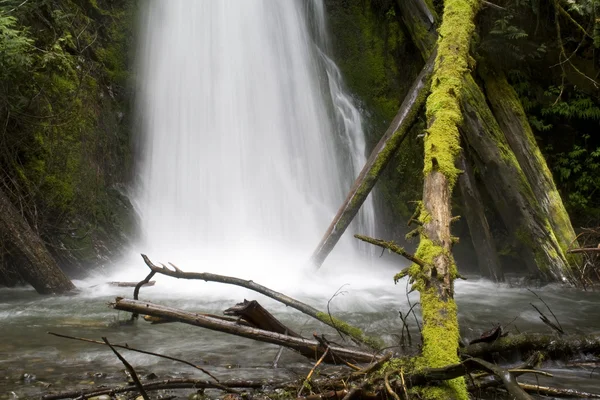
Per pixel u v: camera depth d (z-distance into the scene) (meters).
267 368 4.65
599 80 12.77
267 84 12.70
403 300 8.28
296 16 13.35
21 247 7.76
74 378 4.39
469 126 10.57
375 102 13.55
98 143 10.57
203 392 3.96
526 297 8.96
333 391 3.57
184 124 11.96
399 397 3.48
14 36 8.00
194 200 11.72
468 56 8.55
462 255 12.64
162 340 5.61
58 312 6.87
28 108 9.15
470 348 4.38
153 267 5.15
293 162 12.55
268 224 12.02
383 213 12.59
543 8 12.12
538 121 13.31
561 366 4.65
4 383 4.27
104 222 10.17
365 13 14.00
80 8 11.16
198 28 12.40
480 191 12.76
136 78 11.79
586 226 13.19
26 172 9.10
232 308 4.54
